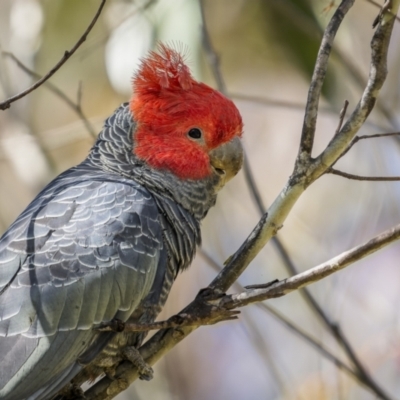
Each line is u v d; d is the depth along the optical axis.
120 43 11.88
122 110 10.48
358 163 14.14
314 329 13.74
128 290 8.81
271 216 8.60
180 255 9.77
